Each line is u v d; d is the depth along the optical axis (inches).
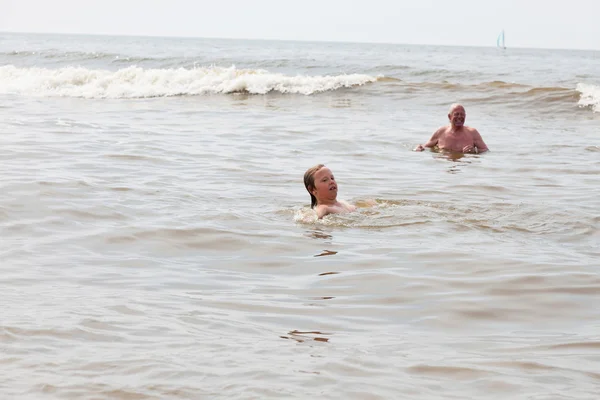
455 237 279.4
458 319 191.2
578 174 433.1
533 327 185.0
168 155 454.0
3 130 537.6
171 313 190.5
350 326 184.5
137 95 897.5
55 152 446.3
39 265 233.9
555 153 520.4
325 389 144.0
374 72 1224.8
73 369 152.5
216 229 283.4
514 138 598.5
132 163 422.0
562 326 185.6
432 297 208.8
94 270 230.8
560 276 227.0
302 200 342.3
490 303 203.8
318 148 510.3
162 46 2800.2
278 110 761.6
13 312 187.0
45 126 571.8
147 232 277.3
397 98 860.0
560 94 817.5
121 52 1930.4
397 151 517.0
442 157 498.3
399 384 147.3
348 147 522.3
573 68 1626.5
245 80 927.7
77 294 204.8
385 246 265.3
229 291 213.0
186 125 615.8
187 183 371.9
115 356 159.5
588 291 213.5
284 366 155.5
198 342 169.3
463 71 1228.5
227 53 1993.1
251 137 551.8
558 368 156.3
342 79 936.3
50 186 343.6
